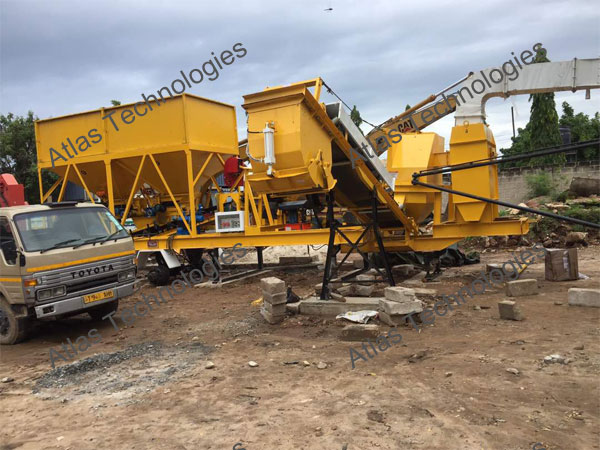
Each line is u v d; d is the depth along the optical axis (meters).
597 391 4.45
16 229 7.32
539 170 27.19
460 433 3.83
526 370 5.08
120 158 12.70
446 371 5.21
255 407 4.62
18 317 7.49
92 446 4.04
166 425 4.35
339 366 5.65
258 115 7.76
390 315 7.17
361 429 4.01
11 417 4.84
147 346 7.08
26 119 31.28
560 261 9.88
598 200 19.00
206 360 6.21
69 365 6.37
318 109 7.60
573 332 6.27
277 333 7.35
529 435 3.73
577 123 41.78
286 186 8.05
